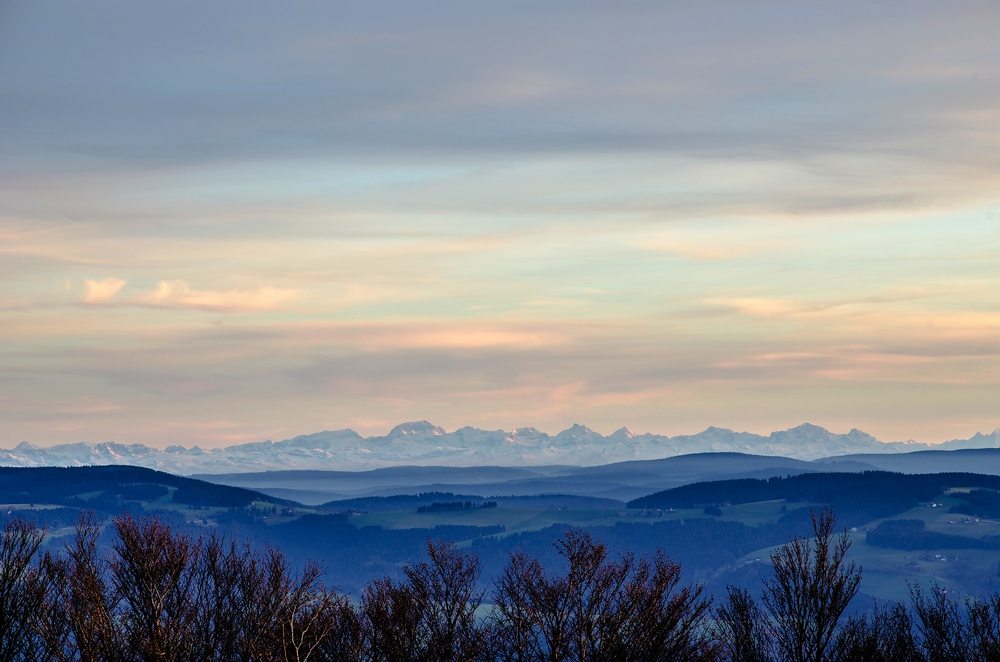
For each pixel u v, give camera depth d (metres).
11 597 29.77
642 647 32.19
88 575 30.91
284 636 31.06
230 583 32.91
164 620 31.12
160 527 33.56
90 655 29.28
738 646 33.12
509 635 34.00
